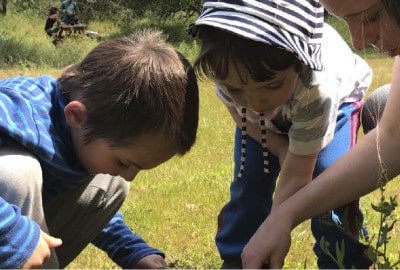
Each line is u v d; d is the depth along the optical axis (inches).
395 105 80.9
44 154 73.0
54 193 79.0
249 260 79.0
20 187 70.4
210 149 211.5
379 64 454.9
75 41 600.7
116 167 75.2
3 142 71.9
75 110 73.4
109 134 72.5
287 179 89.2
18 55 506.6
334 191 80.9
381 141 81.7
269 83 75.5
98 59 75.9
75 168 76.1
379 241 64.2
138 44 76.9
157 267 86.4
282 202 85.4
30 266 66.4
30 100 74.7
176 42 660.7
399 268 82.0
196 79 77.2
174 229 129.0
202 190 158.4
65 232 86.4
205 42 76.7
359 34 64.0
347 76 100.9
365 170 81.1
